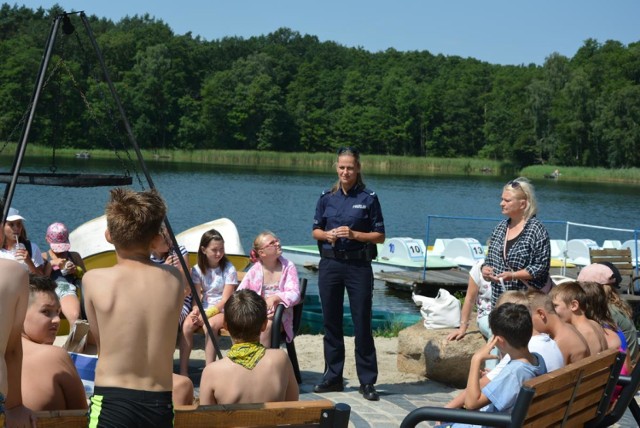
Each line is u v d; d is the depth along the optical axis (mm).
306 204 43469
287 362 4215
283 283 6336
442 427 4219
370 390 6102
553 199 56094
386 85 132875
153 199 3125
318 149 128250
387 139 127312
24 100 93562
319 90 138625
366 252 6133
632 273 11625
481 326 6387
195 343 8000
